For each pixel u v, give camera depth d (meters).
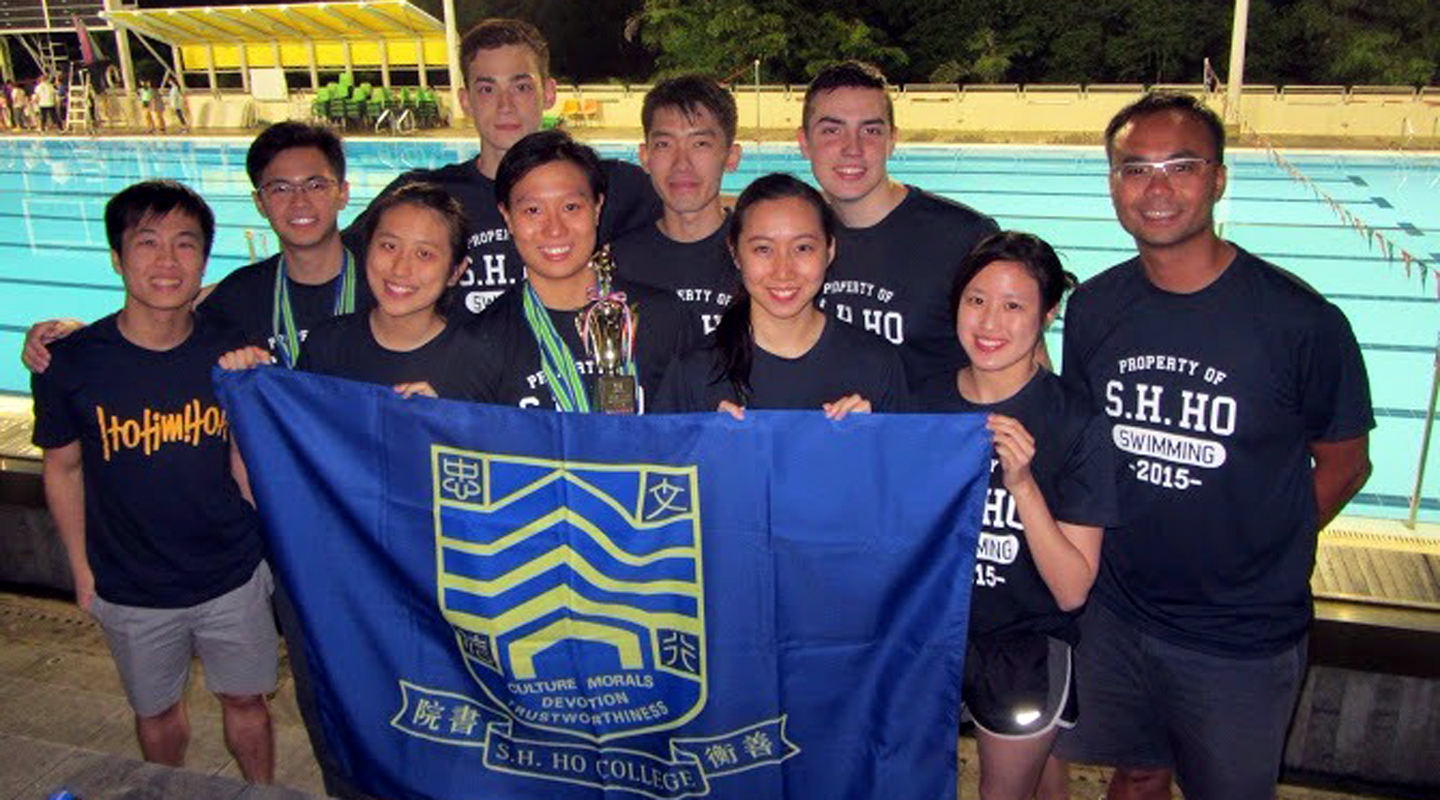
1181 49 20.48
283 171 2.75
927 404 2.35
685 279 3.01
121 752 3.24
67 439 2.55
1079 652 2.56
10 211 13.60
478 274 3.22
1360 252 10.52
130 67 21.53
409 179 3.29
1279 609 2.31
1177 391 2.27
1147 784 2.68
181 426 2.53
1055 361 7.54
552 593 2.16
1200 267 2.24
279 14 19.94
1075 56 20.84
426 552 2.19
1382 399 6.88
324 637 2.26
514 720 2.21
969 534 2.02
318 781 3.12
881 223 2.91
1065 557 2.14
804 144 2.96
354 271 2.91
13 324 9.20
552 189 2.43
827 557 2.07
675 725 2.18
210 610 2.67
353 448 2.21
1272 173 14.50
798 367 2.37
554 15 25.86
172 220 2.39
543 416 2.09
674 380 2.42
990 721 2.31
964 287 2.17
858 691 2.12
